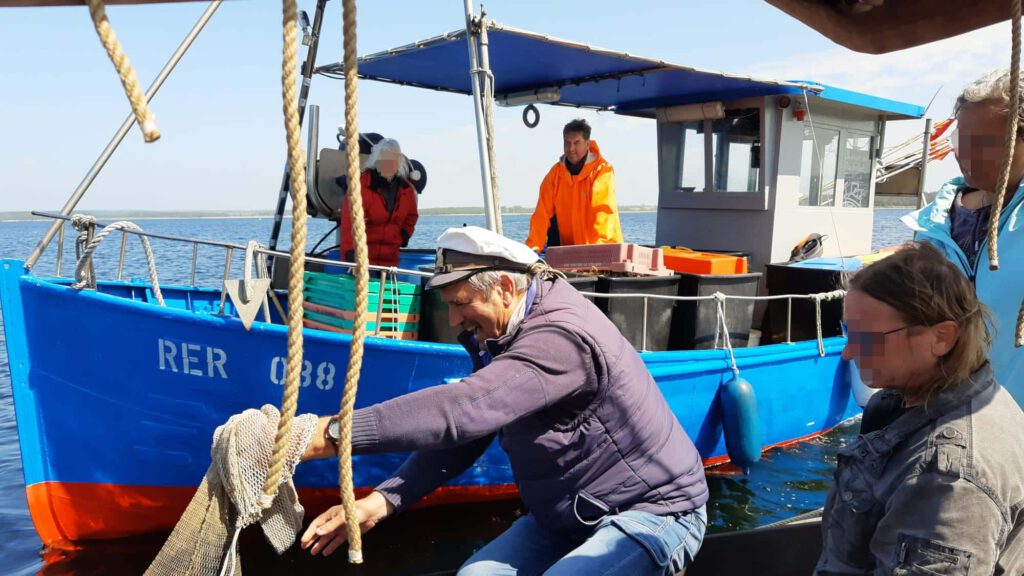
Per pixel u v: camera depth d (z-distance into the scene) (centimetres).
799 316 629
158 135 82
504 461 480
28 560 419
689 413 518
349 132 107
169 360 395
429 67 608
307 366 405
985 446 127
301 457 167
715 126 696
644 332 478
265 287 404
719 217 705
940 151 860
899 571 130
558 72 599
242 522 164
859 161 752
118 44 82
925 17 174
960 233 233
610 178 575
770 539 219
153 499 417
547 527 228
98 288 547
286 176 606
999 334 212
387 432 176
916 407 139
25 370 394
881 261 142
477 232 212
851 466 147
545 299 212
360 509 234
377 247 546
